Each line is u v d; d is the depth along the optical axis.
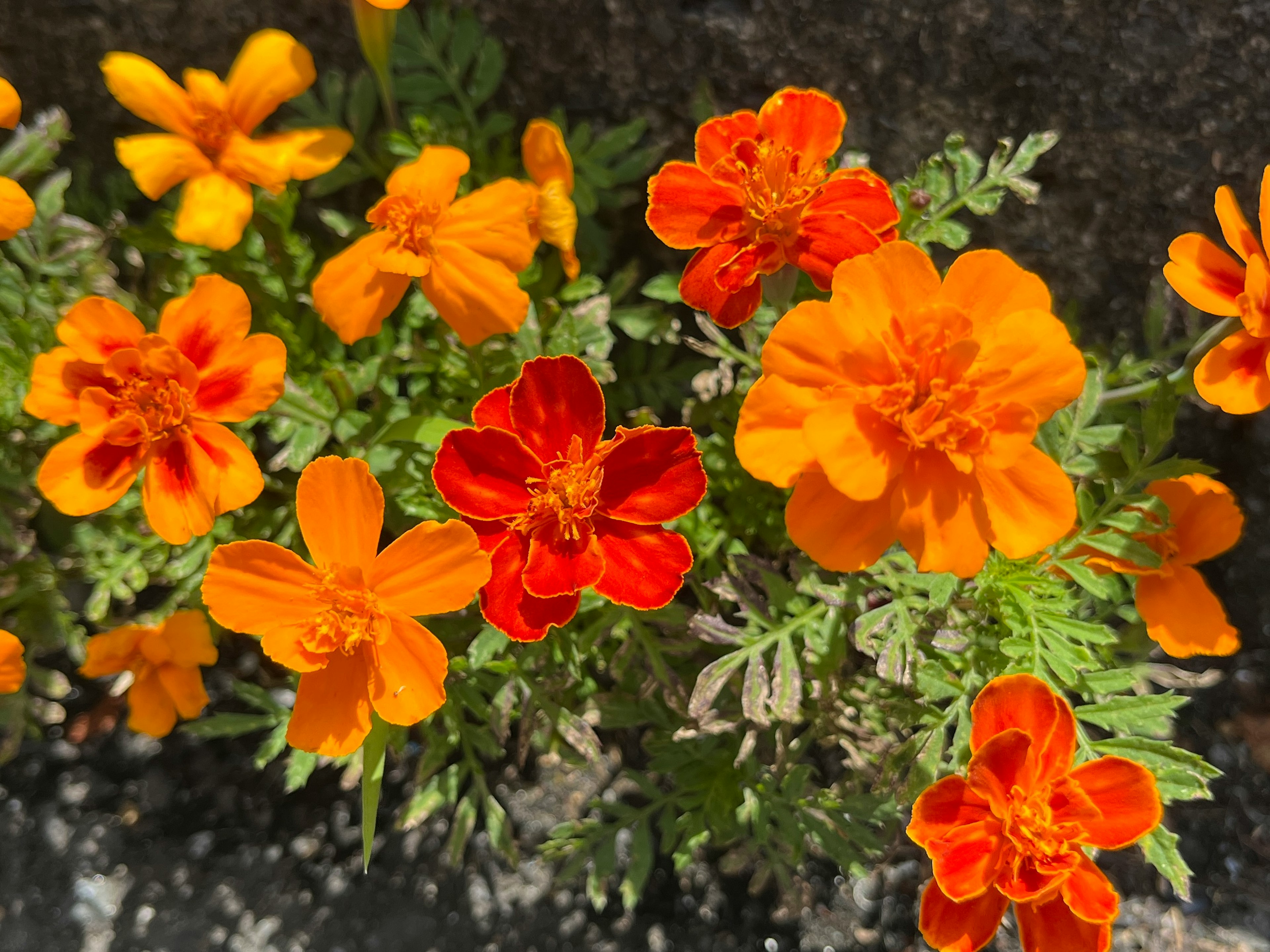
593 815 0.29
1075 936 0.19
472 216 0.21
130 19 0.25
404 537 0.18
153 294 0.25
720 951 0.27
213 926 0.27
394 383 0.25
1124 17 0.24
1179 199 0.25
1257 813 0.29
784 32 0.25
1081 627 0.21
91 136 0.27
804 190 0.20
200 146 0.22
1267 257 0.18
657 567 0.19
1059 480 0.17
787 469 0.17
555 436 0.19
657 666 0.23
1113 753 0.21
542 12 0.25
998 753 0.18
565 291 0.25
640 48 0.25
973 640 0.21
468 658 0.23
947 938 0.19
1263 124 0.25
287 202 0.24
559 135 0.23
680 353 0.29
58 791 0.28
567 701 0.25
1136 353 0.28
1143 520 0.21
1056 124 0.25
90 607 0.24
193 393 0.20
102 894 0.27
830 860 0.28
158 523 0.20
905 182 0.23
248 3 0.25
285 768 0.29
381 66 0.22
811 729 0.24
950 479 0.17
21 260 0.25
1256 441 0.28
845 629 0.23
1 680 0.22
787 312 0.19
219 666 0.29
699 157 0.21
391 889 0.28
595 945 0.27
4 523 0.24
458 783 0.25
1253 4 0.23
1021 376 0.17
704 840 0.25
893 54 0.25
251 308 0.24
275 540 0.25
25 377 0.24
